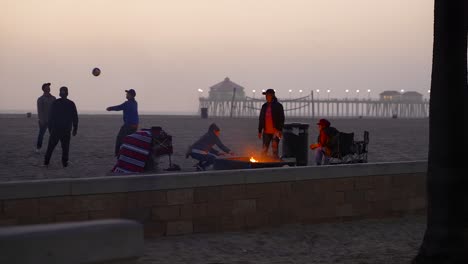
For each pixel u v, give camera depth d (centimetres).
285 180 1059
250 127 5131
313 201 1095
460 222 778
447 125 779
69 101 1694
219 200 992
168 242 909
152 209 938
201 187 975
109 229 384
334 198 1120
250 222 1023
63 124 1684
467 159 786
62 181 873
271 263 808
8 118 6388
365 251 903
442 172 780
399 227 1109
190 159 2041
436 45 786
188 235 962
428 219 798
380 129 5303
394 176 1202
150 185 934
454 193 778
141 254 402
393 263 827
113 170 1416
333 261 830
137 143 1415
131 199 922
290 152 1534
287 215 1062
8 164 1734
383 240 993
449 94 778
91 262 375
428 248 788
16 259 344
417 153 2517
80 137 3181
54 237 359
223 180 994
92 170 1642
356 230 1066
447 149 779
